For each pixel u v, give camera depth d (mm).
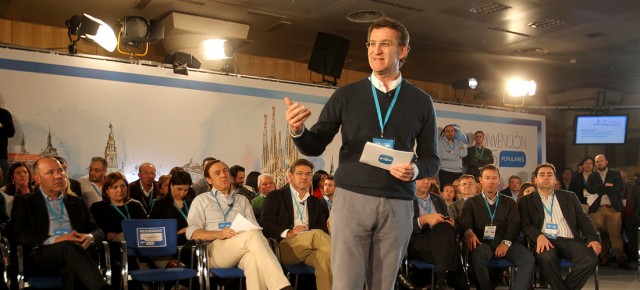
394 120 2070
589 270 5312
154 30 7125
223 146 7352
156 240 4730
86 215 4652
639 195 9164
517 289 5215
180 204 5367
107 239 4871
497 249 5473
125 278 4168
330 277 4812
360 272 1984
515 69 11219
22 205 4383
